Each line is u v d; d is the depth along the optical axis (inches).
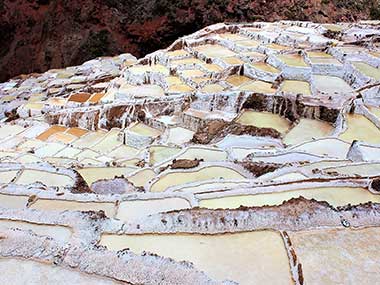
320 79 601.3
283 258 171.8
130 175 362.3
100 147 582.6
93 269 149.7
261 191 252.4
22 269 149.9
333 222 189.8
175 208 246.8
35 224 189.5
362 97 518.9
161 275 146.7
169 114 617.0
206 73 660.1
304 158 384.8
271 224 188.4
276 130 513.0
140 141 571.8
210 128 549.3
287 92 561.0
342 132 457.7
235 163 352.8
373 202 219.6
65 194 257.4
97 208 247.4
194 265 162.9
